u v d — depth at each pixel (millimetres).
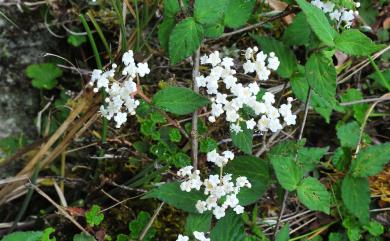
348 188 250
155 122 269
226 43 302
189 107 213
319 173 291
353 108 303
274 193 284
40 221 280
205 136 254
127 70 200
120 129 287
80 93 286
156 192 222
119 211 279
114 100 203
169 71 300
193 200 222
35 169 262
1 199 272
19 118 307
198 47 214
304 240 259
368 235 269
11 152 296
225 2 213
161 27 227
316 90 205
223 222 223
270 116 204
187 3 230
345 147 260
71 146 293
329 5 215
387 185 284
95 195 283
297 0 194
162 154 261
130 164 285
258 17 296
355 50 199
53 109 301
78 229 278
